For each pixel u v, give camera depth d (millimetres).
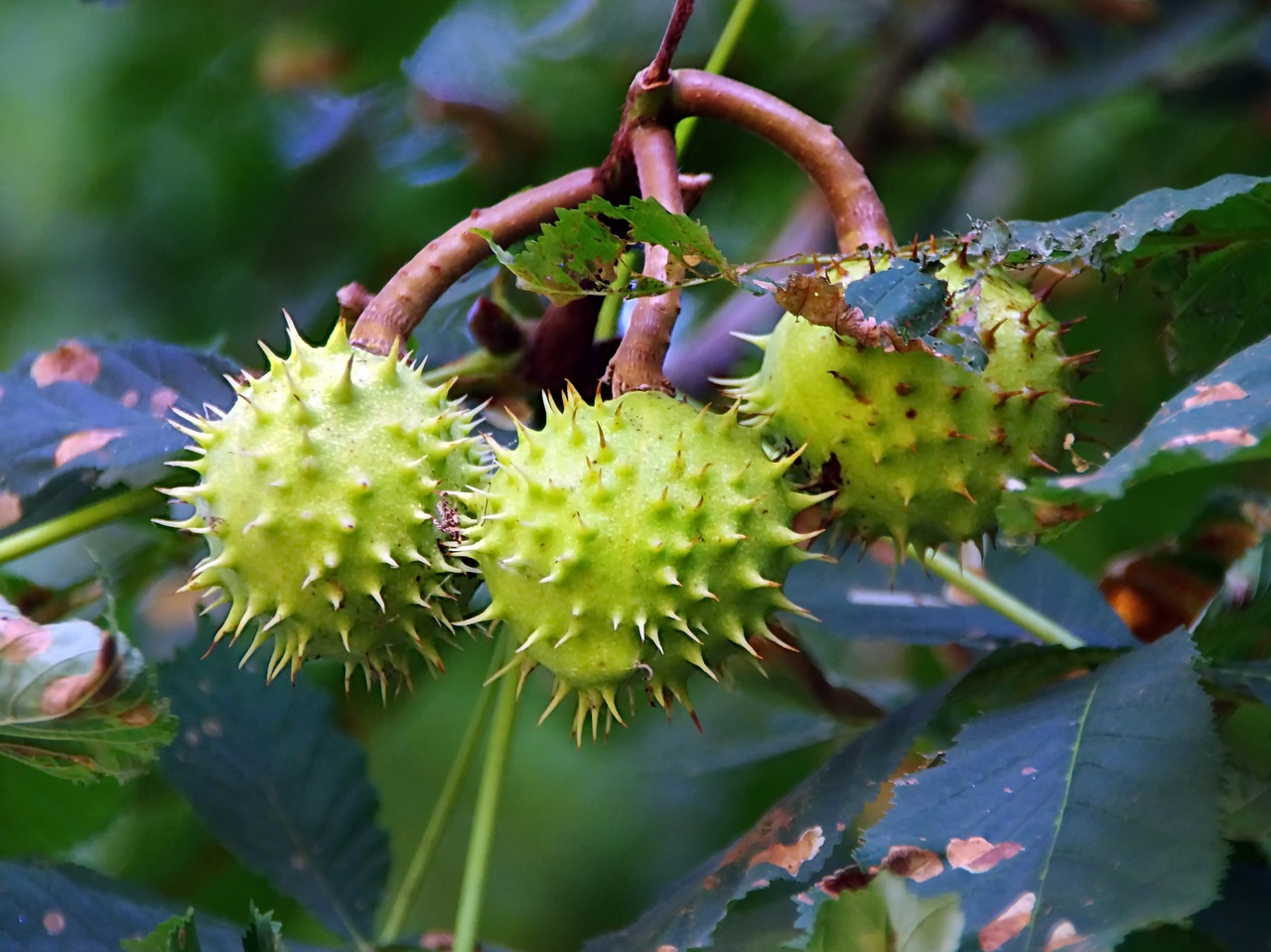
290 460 745
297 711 834
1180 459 705
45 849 846
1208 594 831
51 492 812
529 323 810
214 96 945
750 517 744
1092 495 705
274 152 958
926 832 730
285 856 821
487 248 771
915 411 755
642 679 748
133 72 937
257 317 957
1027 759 738
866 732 781
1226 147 944
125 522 836
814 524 837
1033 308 762
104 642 757
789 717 896
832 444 761
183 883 869
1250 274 784
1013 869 722
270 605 750
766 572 747
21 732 766
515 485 745
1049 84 941
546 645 746
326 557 744
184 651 836
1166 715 736
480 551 746
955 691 778
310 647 759
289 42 929
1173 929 761
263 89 943
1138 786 728
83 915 783
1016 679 782
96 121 950
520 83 959
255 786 826
